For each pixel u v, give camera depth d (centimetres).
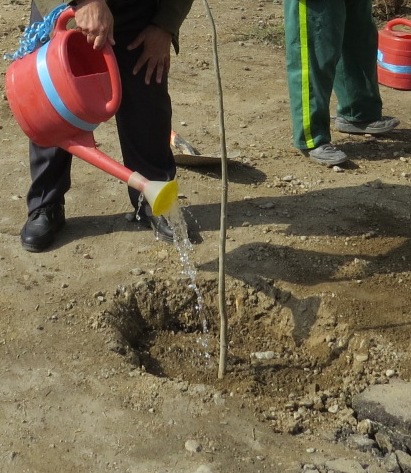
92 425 337
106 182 508
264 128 602
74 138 368
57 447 326
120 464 319
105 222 467
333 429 346
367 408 357
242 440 334
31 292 410
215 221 471
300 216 482
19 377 360
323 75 532
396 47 671
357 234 468
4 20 783
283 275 429
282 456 327
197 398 354
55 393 352
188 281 422
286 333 410
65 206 480
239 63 719
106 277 422
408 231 476
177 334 418
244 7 863
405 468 330
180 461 321
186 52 732
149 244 448
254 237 457
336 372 386
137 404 348
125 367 369
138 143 430
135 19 401
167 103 429
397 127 617
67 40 358
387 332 397
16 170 523
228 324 417
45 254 439
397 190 519
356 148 578
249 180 522
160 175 438
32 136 377
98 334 387
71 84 353
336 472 320
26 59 368
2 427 334
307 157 558
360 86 580
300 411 355
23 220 468
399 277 434
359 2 548
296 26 523
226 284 423
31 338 383
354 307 410
